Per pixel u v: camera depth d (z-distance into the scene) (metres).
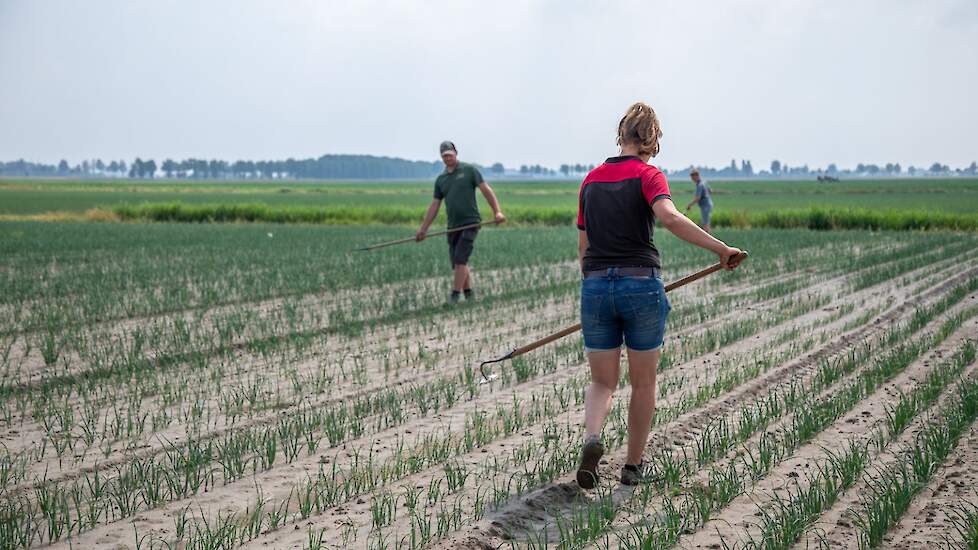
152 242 23.17
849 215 29.36
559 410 6.05
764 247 20.20
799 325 9.59
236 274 15.15
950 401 5.87
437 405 6.08
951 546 3.60
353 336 9.09
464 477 4.58
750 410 5.92
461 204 11.25
